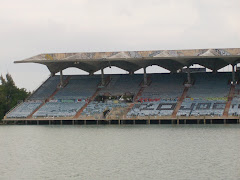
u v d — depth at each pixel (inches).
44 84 7593.5
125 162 3080.7
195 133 4616.1
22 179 2711.6
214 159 3075.8
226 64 7003.0
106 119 6186.0
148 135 4559.5
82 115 6373.0
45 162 3176.7
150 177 2650.1
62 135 4817.9
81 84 7440.9
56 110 6633.9
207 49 6432.1
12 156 3479.3
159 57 6323.8
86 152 3545.8
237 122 5821.9
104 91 7101.4
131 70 7534.5
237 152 3324.3
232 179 2551.7
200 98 6412.4
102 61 6939.0
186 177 2623.0
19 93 7696.9
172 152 3415.4
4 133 5226.4
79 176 2728.8
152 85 7062.0
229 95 6382.9
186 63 6727.4
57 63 7214.6
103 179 2640.3
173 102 6397.6
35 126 6151.6
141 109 6294.3
